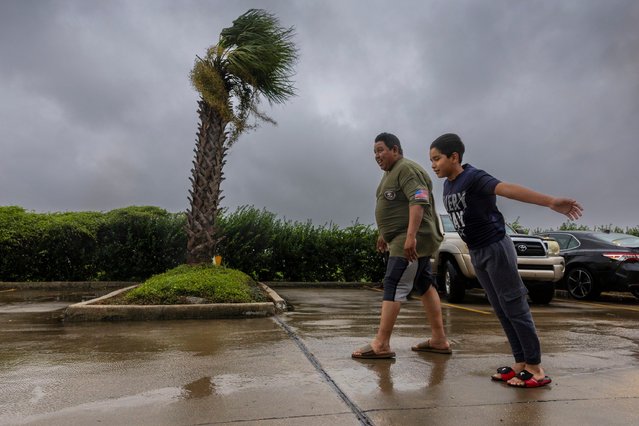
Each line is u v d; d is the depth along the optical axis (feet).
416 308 24.23
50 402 8.80
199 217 30.71
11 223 39.09
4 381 10.14
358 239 44.39
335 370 11.05
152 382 10.04
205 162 30.96
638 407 8.66
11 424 7.77
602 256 31.14
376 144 13.05
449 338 15.33
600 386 9.96
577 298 32.68
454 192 10.60
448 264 28.60
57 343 14.30
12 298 29.17
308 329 16.93
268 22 32.65
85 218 40.55
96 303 20.52
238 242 41.65
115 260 40.04
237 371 10.92
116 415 8.14
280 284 41.37
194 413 8.23
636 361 12.28
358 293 34.42
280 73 33.37
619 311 24.22
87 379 10.27
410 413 8.26
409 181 12.29
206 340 14.71
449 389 9.64
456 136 10.89
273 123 33.22
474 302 29.01
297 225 44.39
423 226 12.57
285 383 9.98
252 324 18.20
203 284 22.27
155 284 22.57
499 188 9.77
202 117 31.42
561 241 34.65
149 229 40.27
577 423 7.86
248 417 8.04
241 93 32.71
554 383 10.15
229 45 32.68
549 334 16.43
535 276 27.20
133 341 14.57
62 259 39.63
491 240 10.22
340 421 7.88
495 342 14.64
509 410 8.45
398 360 12.10
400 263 12.30
